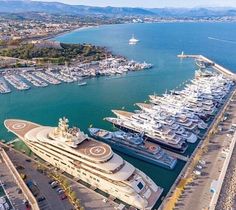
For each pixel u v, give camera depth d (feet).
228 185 268.00
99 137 362.53
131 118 410.11
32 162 306.14
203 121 427.33
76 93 571.28
